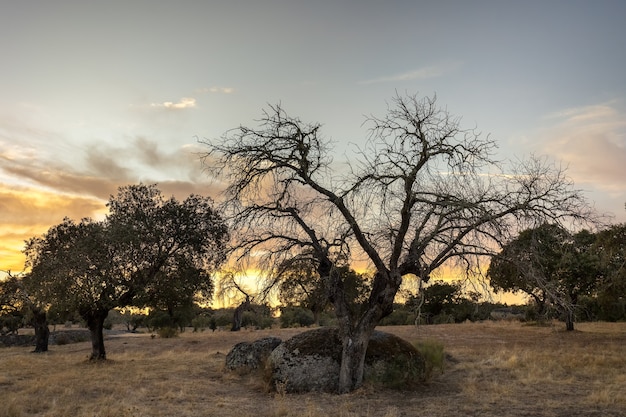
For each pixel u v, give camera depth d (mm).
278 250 16312
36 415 12367
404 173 15672
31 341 43031
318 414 12391
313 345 17453
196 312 60062
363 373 16391
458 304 48906
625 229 28234
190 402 14359
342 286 16797
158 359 25750
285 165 16219
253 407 13844
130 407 13156
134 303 24078
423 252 15766
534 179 15180
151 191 25484
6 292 32094
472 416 12203
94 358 24438
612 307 48875
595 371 18156
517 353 23609
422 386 16500
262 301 16422
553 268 33594
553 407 12828
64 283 22375
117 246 23125
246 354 20906
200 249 24984
